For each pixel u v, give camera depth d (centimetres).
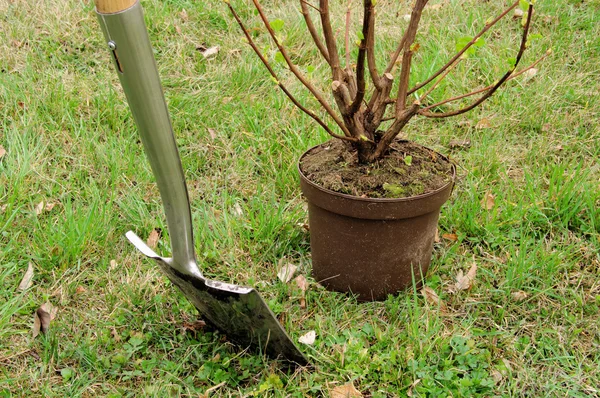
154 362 167
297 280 181
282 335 160
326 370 166
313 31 171
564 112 225
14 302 175
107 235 190
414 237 173
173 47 247
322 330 172
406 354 166
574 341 171
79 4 257
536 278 180
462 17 255
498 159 210
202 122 224
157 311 175
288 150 213
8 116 219
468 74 238
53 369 167
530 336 173
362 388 163
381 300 178
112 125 221
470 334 172
